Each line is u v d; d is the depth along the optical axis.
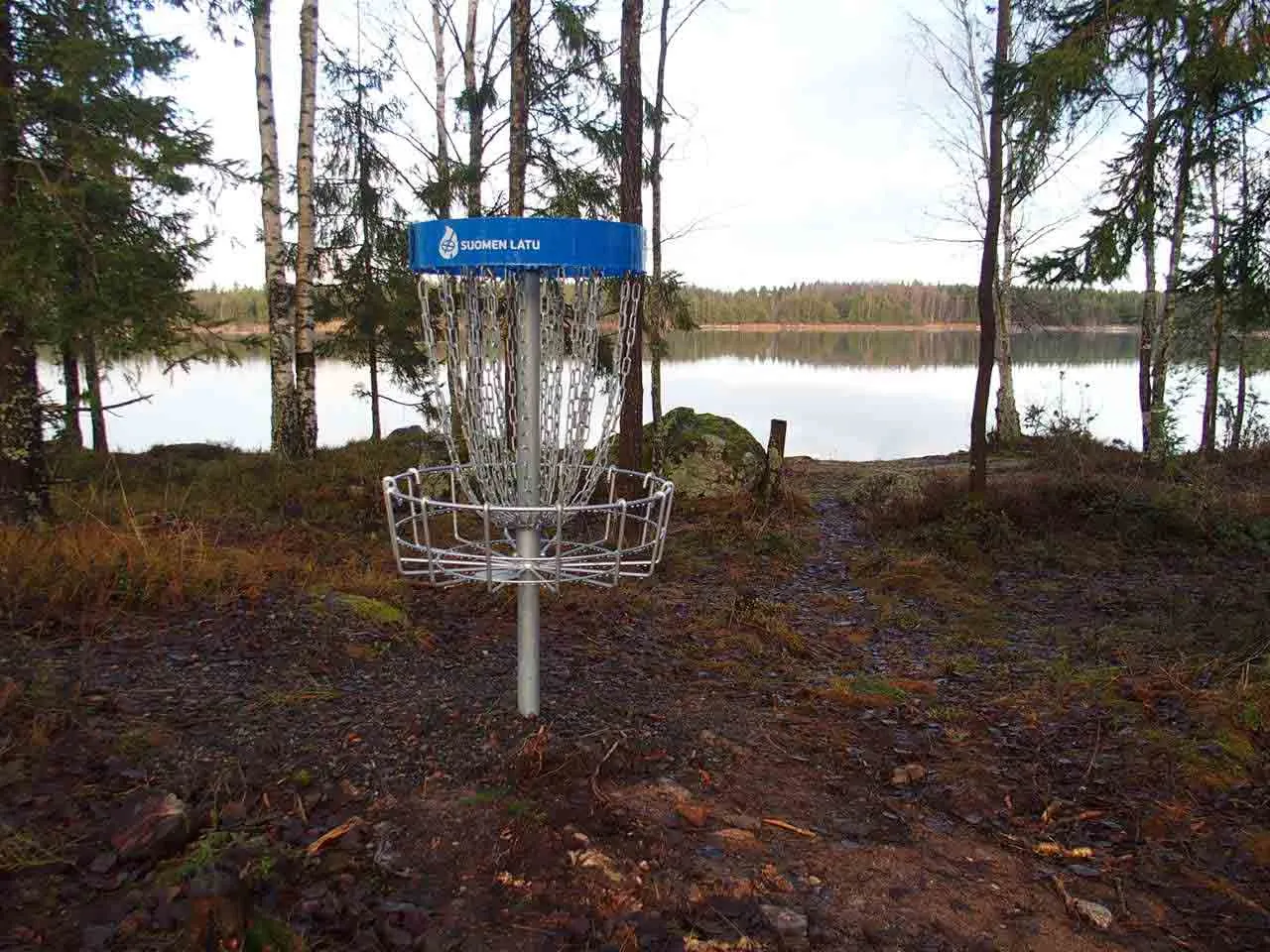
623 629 6.13
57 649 4.49
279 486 10.96
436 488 9.83
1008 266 19.81
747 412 33.78
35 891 2.55
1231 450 16.05
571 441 3.13
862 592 8.53
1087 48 7.84
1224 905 3.12
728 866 3.02
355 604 5.55
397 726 3.80
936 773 4.12
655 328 13.73
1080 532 10.73
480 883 2.76
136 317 7.33
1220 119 7.76
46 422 7.91
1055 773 4.22
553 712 4.08
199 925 2.30
